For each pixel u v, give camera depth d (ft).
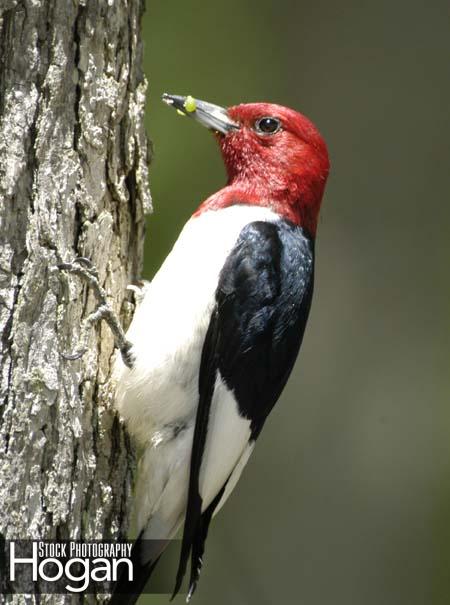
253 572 50.93
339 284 55.06
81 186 29.35
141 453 32.12
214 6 53.11
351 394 53.67
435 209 55.93
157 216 48.88
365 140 56.24
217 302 30.60
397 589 51.26
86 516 29.37
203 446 30.14
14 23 27.73
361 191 55.98
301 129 34.19
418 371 54.13
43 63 28.22
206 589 50.14
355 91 56.39
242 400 31.17
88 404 29.66
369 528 52.06
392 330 54.60
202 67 52.06
